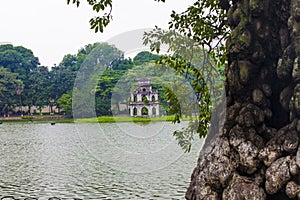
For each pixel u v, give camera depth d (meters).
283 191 5.57
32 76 67.81
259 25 6.02
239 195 5.75
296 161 5.47
